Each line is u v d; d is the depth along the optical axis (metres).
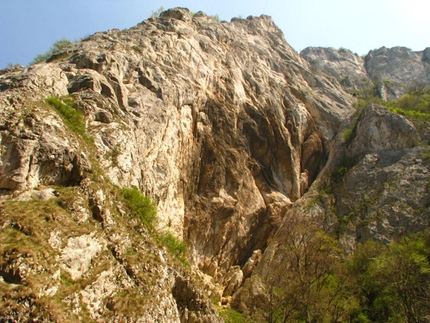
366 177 33.06
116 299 11.20
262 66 46.34
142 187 19.77
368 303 21.70
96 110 19.62
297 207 32.94
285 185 36.41
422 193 29.27
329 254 25.59
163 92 27.70
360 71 71.00
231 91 36.97
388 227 28.03
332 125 43.44
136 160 19.91
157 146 24.95
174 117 28.17
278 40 57.53
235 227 30.36
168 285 13.26
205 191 30.22
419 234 26.33
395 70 69.56
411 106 40.06
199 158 30.91
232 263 29.52
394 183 31.03
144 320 11.15
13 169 12.70
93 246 12.17
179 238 24.78
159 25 39.19
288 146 37.72
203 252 28.22
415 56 72.25
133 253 13.29
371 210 30.06
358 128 38.50
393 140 34.97
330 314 20.44
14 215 11.28
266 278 24.78
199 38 41.03
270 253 28.05
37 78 18.00
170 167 25.69
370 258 24.11
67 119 17.14
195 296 14.39
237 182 31.98
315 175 40.25
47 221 11.70
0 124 13.67
